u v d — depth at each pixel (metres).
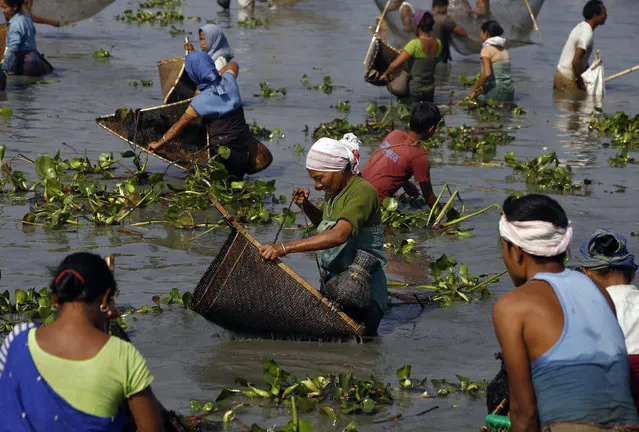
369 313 7.27
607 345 4.14
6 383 3.96
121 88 17.64
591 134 15.81
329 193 7.18
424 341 7.29
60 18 23.25
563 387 4.08
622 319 4.90
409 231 10.34
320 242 6.93
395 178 10.41
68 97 16.66
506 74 18.12
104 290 4.05
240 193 10.93
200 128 11.78
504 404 4.89
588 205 11.39
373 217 7.24
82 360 3.90
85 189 10.55
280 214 10.52
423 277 8.80
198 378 6.46
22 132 13.88
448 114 17.12
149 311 7.63
